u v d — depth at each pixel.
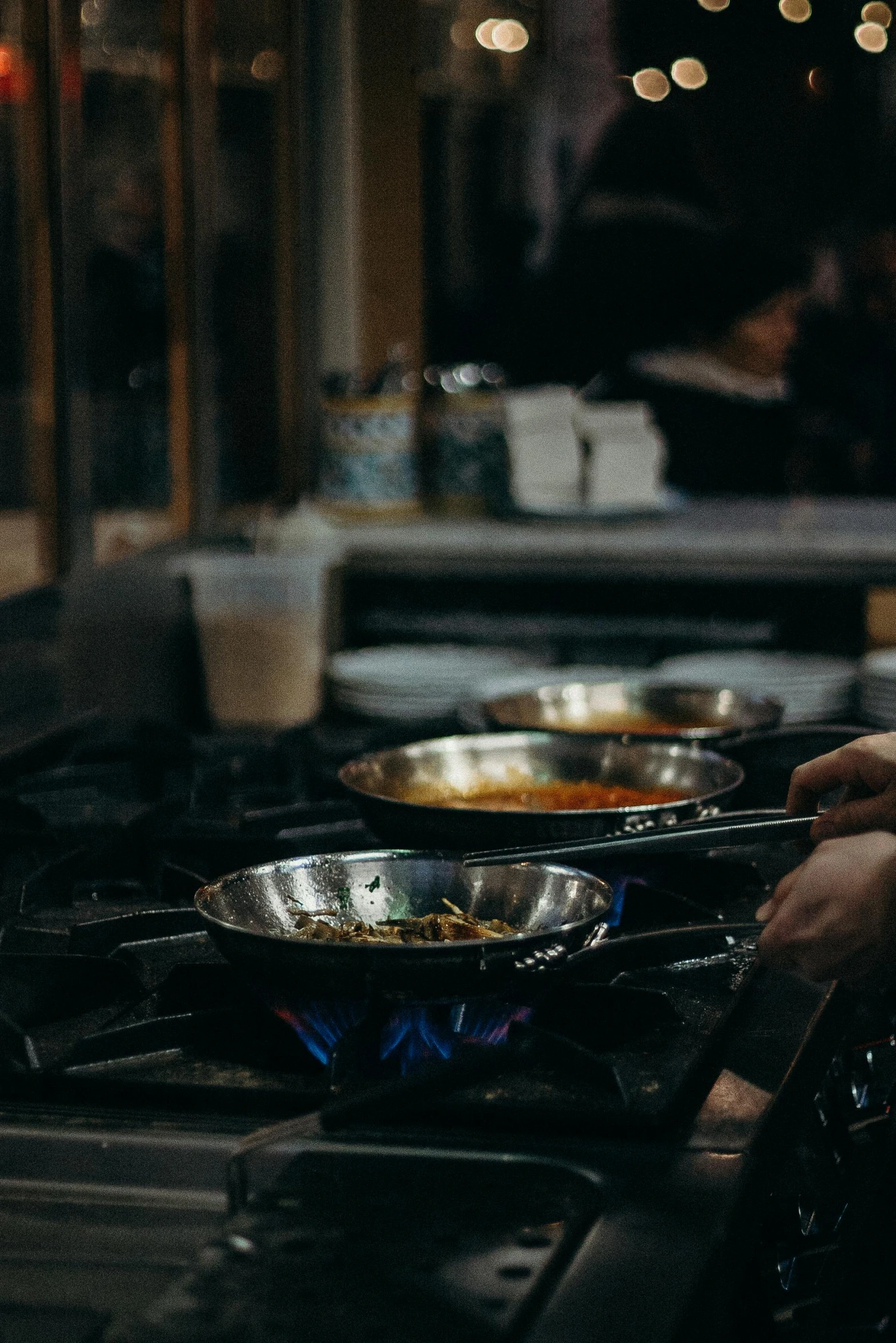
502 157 3.56
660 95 3.60
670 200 3.52
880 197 3.99
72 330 1.94
